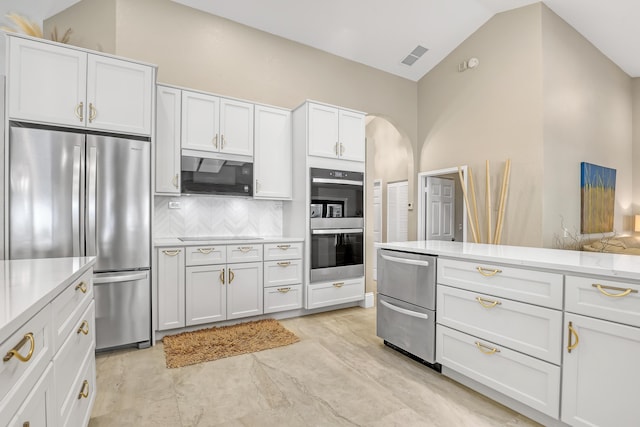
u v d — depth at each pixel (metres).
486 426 1.63
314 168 3.40
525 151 3.92
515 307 1.70
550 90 3.88
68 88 2.29
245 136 3.33
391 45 4.38
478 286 1.88
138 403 1.82
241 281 3.06
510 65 4.07
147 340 2.59
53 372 1.04
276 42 3.86
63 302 1.15
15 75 2.14
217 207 3.50
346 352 2.53
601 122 4.83
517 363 1.69
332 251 3.53
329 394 1.93
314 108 3.45
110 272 2.43
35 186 2.18
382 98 4.85
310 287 3.38
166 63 3.21
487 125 4.30
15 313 0.78
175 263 2.76
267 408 1.79
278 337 2.79
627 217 5.53
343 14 3.73
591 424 1.41
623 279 1.33
